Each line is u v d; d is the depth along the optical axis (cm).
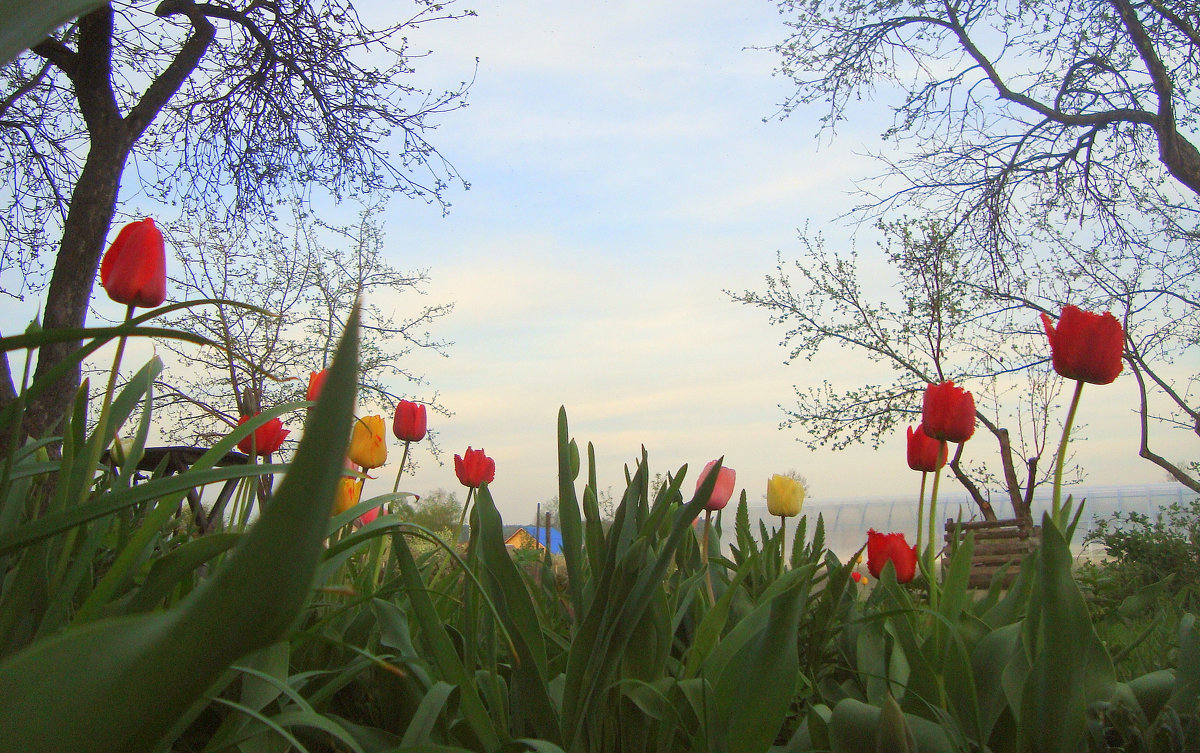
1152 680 147
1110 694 135
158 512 86
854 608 195
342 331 29
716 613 136
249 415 157
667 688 126
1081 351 145
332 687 115
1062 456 148
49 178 780
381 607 137
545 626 168
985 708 140
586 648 111
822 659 181
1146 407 1022
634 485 133
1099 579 406
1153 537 709
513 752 99
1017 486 1265
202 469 93
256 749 102
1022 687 133
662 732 122
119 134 677
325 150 883
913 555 199
